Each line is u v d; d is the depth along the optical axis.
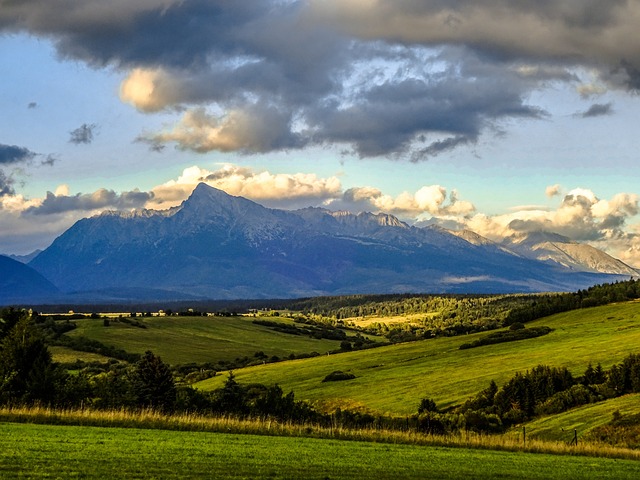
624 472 39.09
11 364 59.44
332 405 125.44
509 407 95.69
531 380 97.44
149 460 33.03
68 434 40.53
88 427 44.69
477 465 38.56
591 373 103.25
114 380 76.69
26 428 42.22
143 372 74.88
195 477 29.66
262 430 48.44
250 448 39.34
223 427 48.03
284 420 65.31
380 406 117.94
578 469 39.41
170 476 29.52
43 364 60.12
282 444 42.25
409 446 46.03
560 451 48.31
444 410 107.88
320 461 36.16
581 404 92.06
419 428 61.91
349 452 40.59
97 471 29.77
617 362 121.56
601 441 68.19
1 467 29.58
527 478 35.00
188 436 43.19
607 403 87.94
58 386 59.91
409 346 198.00
